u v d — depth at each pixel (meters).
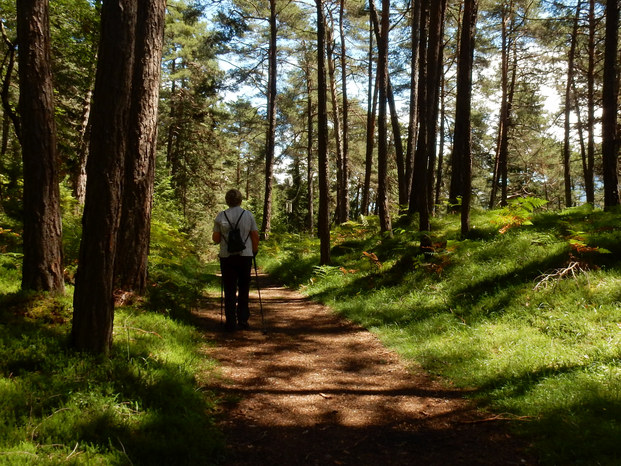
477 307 6.89
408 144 17.02
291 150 33.25
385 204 13.37
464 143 10.15
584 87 24.08
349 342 6.60
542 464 3.13
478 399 4.30
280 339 6.64
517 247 8.78
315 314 8.55
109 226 4.26
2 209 9.58
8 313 4.88
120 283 6.63
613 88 10.62
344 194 24.17
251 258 6.92
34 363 3.98
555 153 32.94
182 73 26.55
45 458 2.75
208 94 24.52
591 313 5.70
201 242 23.69
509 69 25.73
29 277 5.50
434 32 13.95
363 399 4.46
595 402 3.73
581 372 4.33
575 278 6.61
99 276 4.27
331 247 15.72
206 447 3.30
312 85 30.58
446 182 37.72
